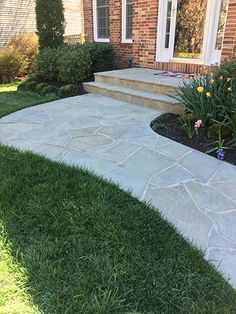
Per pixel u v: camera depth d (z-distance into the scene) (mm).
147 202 2393
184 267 1751
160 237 1983
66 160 3141
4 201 2326
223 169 2979
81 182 2637
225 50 5203
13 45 9781
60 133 3998
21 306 1481
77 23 12820
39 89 6797
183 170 2951
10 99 6137
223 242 1988
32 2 11336
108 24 8344
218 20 5711
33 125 4363
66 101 5742
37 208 2252
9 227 2051
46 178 2695
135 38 7230
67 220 2123
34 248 1866
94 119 4551
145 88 5578
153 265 1760
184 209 2332
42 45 8164
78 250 1856
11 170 2836
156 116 4633
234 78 3725
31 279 1640
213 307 1511
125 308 1496
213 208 2355
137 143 3617
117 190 2541
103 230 2033
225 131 3607
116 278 1661
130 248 1882
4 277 1646
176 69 6578
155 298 1556
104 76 6414
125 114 4785
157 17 6516
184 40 6367
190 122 4012
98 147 3506
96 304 1502
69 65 6773
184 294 1586
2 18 10852
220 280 1678
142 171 2920
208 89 3861
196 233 2066
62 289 1583
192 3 5973
